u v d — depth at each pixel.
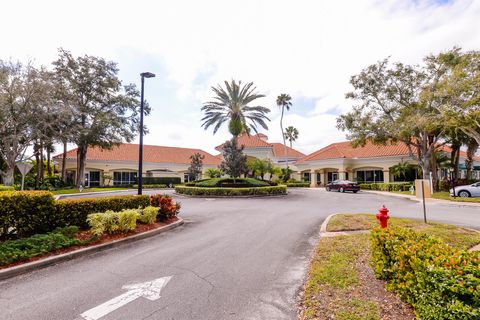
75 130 27.73
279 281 4.83
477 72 16.47
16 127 24.09
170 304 4.00
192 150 50.09
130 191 27.64
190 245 7.27
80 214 8.06
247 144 36.91
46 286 4.66
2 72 22.62
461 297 2.56
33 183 27.34
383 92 24.25
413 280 3.22
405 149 30.80
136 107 33.66
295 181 39.34
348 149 36.62
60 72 29.41
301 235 8.27
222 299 4.16
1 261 5.24
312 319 3.39
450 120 17.30
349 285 4.25
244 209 13.99
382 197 21.12
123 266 5.65
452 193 19.84
